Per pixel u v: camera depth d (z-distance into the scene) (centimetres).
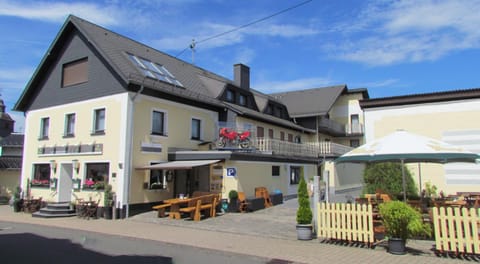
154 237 1099
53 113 2020
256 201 1731
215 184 1817
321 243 963
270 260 798
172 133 1898
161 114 1866
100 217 1633
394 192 1401
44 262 788
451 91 1479
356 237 911
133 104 1691
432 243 922
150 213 1659
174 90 1905
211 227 1281
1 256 846
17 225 1419
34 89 2161
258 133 2588
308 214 1021
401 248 824
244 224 1336
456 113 1472
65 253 880
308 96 3853
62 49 2039
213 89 2345
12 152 2923
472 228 780
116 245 985
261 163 2058
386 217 842
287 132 3075
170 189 1877
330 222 965
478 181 1413
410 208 830
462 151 912
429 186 1472
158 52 2408
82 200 1742
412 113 1555
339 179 3081
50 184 1942
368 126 1641
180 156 1839
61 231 1249
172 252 892
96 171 1758
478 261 758
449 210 808
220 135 2023
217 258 824
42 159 2028
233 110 2227
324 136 3797
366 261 770
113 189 1638
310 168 2820
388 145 977
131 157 1656
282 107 3241
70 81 1977
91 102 1827
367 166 1509
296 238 1052
